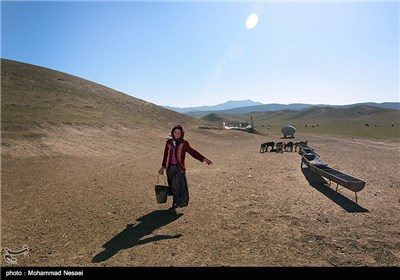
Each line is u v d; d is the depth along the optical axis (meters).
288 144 26.89
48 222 6.89
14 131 18.55
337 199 9.69
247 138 43.75
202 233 6.42
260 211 8.12
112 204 8.38
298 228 6.91
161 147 24.44
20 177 10.98
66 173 12.18
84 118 28.75
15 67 55.28
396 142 40.03
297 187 11.34
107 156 17.72
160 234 6.31
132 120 36.56
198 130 43.38
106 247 5.64
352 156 23.28
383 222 7.50
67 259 5.14
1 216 7.12
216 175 13.27
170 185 7.66
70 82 56.53
